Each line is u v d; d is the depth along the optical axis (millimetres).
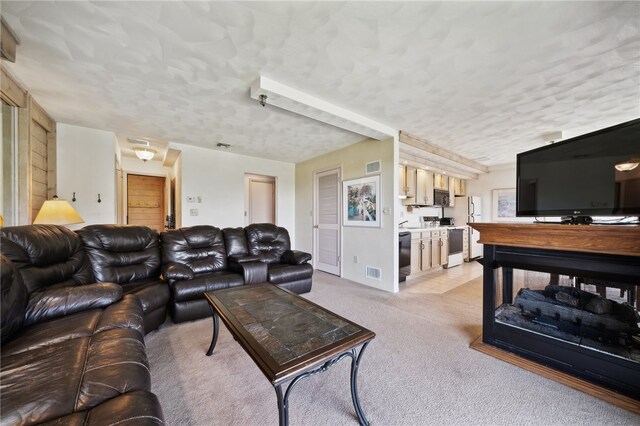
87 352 1102
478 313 2705
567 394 1470
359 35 1588
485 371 1689
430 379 1608
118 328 1352
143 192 6078
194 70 1995
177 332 2264
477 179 6258
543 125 3139
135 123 3186
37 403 788
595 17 1413
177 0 1328
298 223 5500
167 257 2766
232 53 1777
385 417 1305
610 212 1540
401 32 1558
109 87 2270
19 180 2330
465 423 1268
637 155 1445
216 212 4480
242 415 1320
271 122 3148
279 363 1029
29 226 1714
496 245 1984
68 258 1919
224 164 4590
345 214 4254
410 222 5410
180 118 3020
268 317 1501
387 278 3549
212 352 1917
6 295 1202
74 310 1519
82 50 1746
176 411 1344
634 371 1419
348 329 1344
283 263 3590
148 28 1535
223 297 1877
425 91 2305
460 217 5965
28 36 1595
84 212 3307
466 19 1447
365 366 1749
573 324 1767
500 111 2729
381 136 3395
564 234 1622
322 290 3564
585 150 1659
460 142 3895
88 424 725
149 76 2084
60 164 3166
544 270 1758
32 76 2088
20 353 1082
